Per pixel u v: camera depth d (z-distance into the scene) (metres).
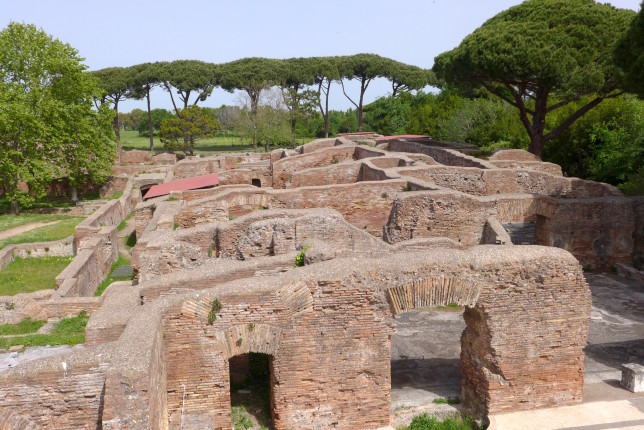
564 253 12.29
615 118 39.50
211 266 13.65
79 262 23.69
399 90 90.88
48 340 15.87
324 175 32.56
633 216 24.03
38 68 43.38
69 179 47.78
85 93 46.31
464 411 13.02
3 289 24.80
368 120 88.75
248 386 13.71
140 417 8.38
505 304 11.96
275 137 78.81
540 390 12.46
